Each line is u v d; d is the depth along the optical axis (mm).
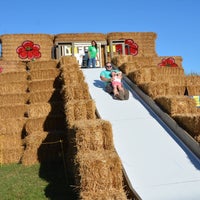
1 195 8219
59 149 11672
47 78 16797
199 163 8531
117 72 13375
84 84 12859
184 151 9102
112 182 7035
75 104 11156
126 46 26344
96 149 8266
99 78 15594
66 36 25375
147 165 8414
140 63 18344
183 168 8297
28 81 16422
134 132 10172
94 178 6910
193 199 6836
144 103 12531
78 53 24281
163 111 11070
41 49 25781
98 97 13109
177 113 10789
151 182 7699
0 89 15992
